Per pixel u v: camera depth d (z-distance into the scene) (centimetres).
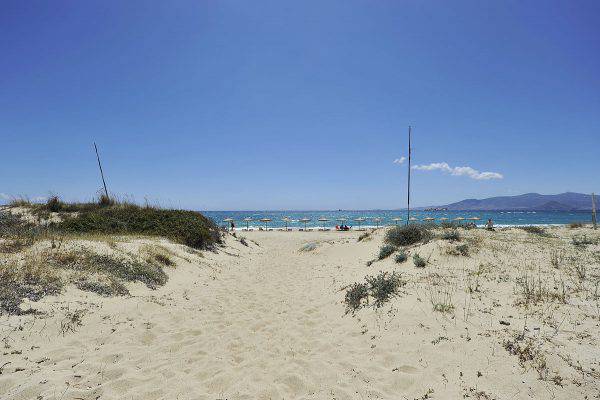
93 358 498
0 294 628
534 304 648
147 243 1284
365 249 1600
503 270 920
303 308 830
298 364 522
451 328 566
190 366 509
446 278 868
